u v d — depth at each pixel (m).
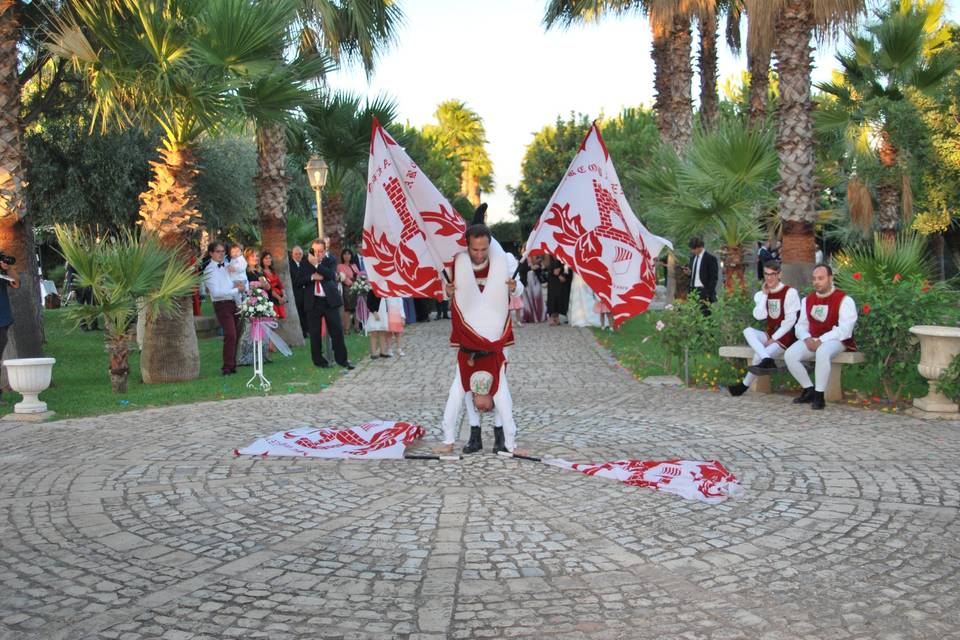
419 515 4.75
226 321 10.73
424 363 11.63
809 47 9.87
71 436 6.98
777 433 6.76
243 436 6.92
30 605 3.56
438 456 6.00
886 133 16.28
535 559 4.04
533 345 13.67
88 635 3.26
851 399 8.30
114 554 4.17
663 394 8.82
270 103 9.76
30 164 17.03
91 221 18.62
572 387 9.38
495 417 6.20
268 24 9.09
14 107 9.26
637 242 6.24
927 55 16.44
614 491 5.17
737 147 10.75
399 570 3.92
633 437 6.71
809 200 9.94
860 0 9.32
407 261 6.20
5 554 4.19
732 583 3.71
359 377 10.37
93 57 8.76
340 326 11.19
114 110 9.52
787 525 4.48
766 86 15.41
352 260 16.02
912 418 7.29
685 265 14.66
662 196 12.72
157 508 4.94
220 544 4.30
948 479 5.31
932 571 3.81
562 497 5.06
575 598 3.57
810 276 10.02
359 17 13.52
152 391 9.35
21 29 10.55
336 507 4.92
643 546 4.20
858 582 3.70
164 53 8.73
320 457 6.11
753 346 8.49
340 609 3.49
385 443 6.41
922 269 9.31
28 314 9.52
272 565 4.00
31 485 5.46
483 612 3.44
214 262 10.77
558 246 6.23
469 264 5.79
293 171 26.55
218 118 8.98
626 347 12.73
